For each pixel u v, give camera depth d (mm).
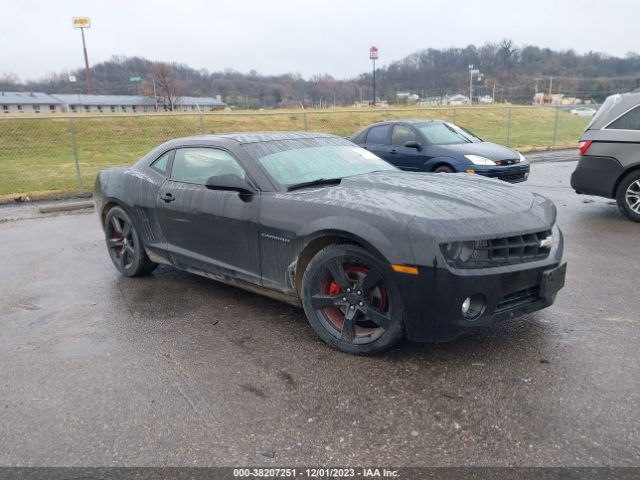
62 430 2656
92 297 4676
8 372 3299
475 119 29234
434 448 2402
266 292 3932
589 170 7164
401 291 3020
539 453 2334
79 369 3305
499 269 3031
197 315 4141
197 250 4387
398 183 3746
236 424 2646
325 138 4805
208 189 4188
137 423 2689
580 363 3117
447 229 2973
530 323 3732
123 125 21344
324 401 2824
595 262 5188
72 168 15086
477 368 3109
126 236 5156
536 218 3309
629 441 2387
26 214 9148
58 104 67688
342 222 3244
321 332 3475
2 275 5441
